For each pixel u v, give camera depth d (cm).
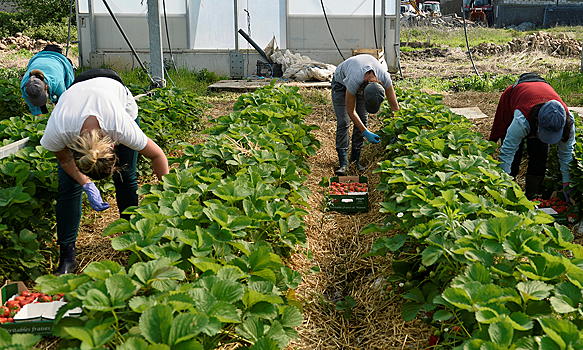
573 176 472
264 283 250
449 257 287
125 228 289
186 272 299
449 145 457
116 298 208
